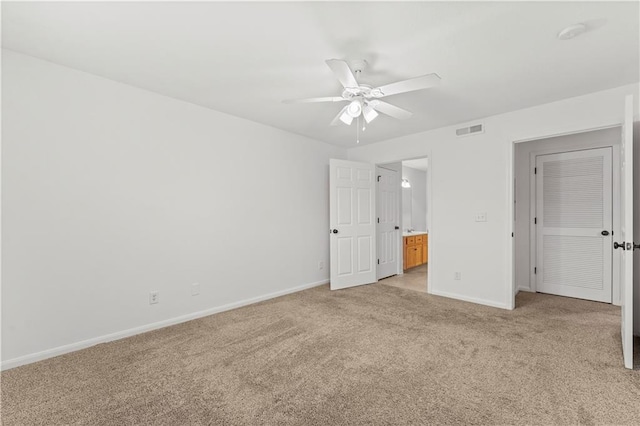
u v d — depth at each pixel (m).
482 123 3.55
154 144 2.88
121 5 1.65
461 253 3.76
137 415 1.64
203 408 1.70
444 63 2.29
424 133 4.11
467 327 2.84
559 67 2.35
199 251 3.22
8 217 2.15
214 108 3.29
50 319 2.32
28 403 1.75
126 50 2.13
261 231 3.82
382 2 1.62
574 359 2.19
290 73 2.46
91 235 2.51
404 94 2.86
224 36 1.95
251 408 1.69
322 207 4.71
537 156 4.10
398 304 3.59
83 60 2.28
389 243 5.38
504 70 2.40
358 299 3.82
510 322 2.96
